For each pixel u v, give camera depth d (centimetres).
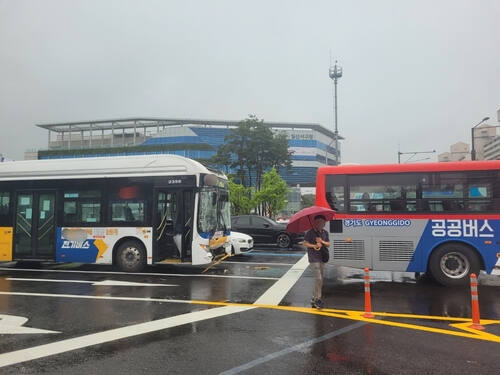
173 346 494
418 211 920
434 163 930
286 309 686
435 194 916
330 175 989
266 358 455
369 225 948
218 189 1162
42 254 1145
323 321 609
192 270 1138
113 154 7419
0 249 1171
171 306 707
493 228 872
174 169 1091
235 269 1155
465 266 889
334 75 3812
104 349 484
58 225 1140
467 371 418
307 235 715
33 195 1172
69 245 1126
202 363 440
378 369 423
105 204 1118
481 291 845
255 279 987
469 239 882
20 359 452
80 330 562
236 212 3303
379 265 937
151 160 1116
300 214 700
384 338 526
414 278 1010
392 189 945
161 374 410
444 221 902
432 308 696
